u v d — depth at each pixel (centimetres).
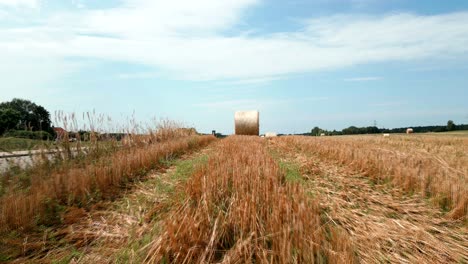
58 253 342
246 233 327
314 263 269
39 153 695
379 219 425
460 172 652
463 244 359
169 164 897
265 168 573
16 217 392
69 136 812
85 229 404
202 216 345
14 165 618
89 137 892
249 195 387
